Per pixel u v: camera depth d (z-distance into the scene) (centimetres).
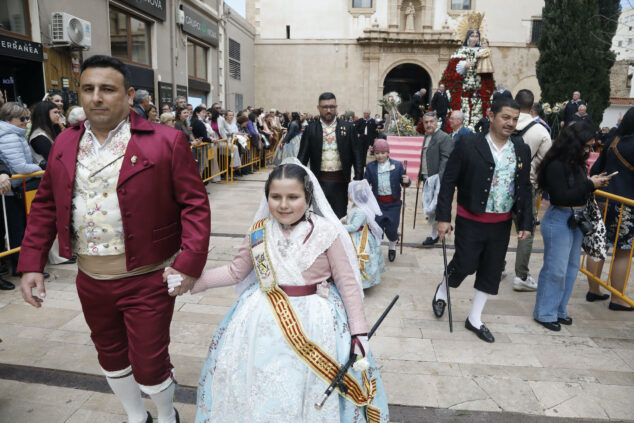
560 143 355
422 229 701
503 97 332
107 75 188
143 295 204
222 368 186
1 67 821
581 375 309
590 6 1591
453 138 622
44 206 212
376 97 2516
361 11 2458
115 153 196
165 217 206
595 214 381
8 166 440
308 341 180
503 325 385
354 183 438
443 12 2453
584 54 1600
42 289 209
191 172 207
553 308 380
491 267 353
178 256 197
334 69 2519
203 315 387
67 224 198
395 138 1031
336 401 178
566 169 354
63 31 865
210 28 1758
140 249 198
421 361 323
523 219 340
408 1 2466
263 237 196
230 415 181
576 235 377
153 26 1296
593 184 357
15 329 354
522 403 276
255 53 2530
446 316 400
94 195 196
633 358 334
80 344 333
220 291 442
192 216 204
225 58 1988
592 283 441
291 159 203
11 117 447
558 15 1616
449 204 354
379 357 327
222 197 908
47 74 870
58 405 265
